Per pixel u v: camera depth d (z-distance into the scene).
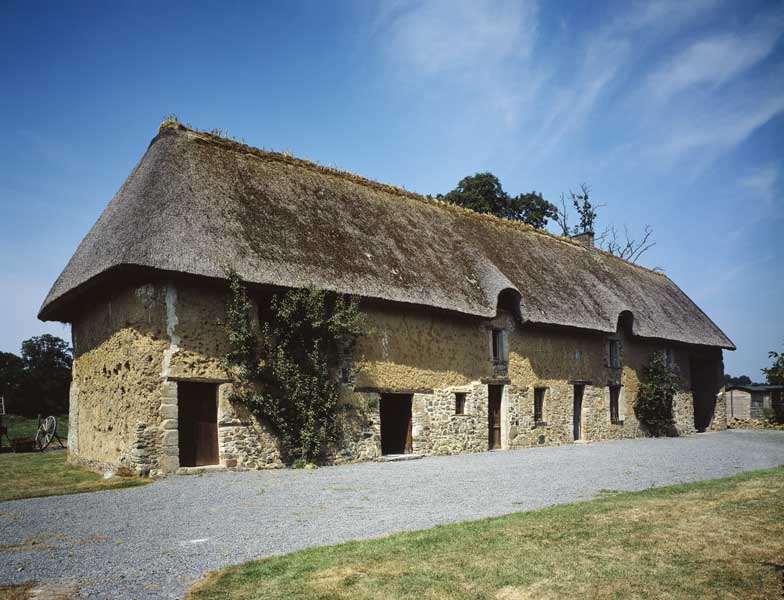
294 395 13.12
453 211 21.02
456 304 16.25
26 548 6.73
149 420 11.55
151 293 11.90
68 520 8.05
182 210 12.70
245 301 12.66
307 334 13.48
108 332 13.27
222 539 7.06
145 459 11.42
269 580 5.50
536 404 19.88
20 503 9.19
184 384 12.23
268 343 13.01
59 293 14.04
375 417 14.80
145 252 11.55
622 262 29.28
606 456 15.95
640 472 12.62
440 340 16.66
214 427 12.45
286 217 14.64
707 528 6.96
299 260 13.72
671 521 7.29
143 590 5.38
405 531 7.23
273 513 8.44
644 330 24.06
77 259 14.32
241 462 12.50
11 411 40.59
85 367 14.80
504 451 17.56
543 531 6.90
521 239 22.75
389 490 10.23
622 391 23.66
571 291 21.56
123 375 12.28
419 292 15.56
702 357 29.03
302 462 13.15
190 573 5.85
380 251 15.86
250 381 12.80
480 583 5.36
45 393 41.97
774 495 8.86
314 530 7.45
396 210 18.34
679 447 19.12
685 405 27.08
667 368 25.28
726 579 5.39
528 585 5.32
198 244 12.29
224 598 5.12
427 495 9.78
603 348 22.84
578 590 5.20
